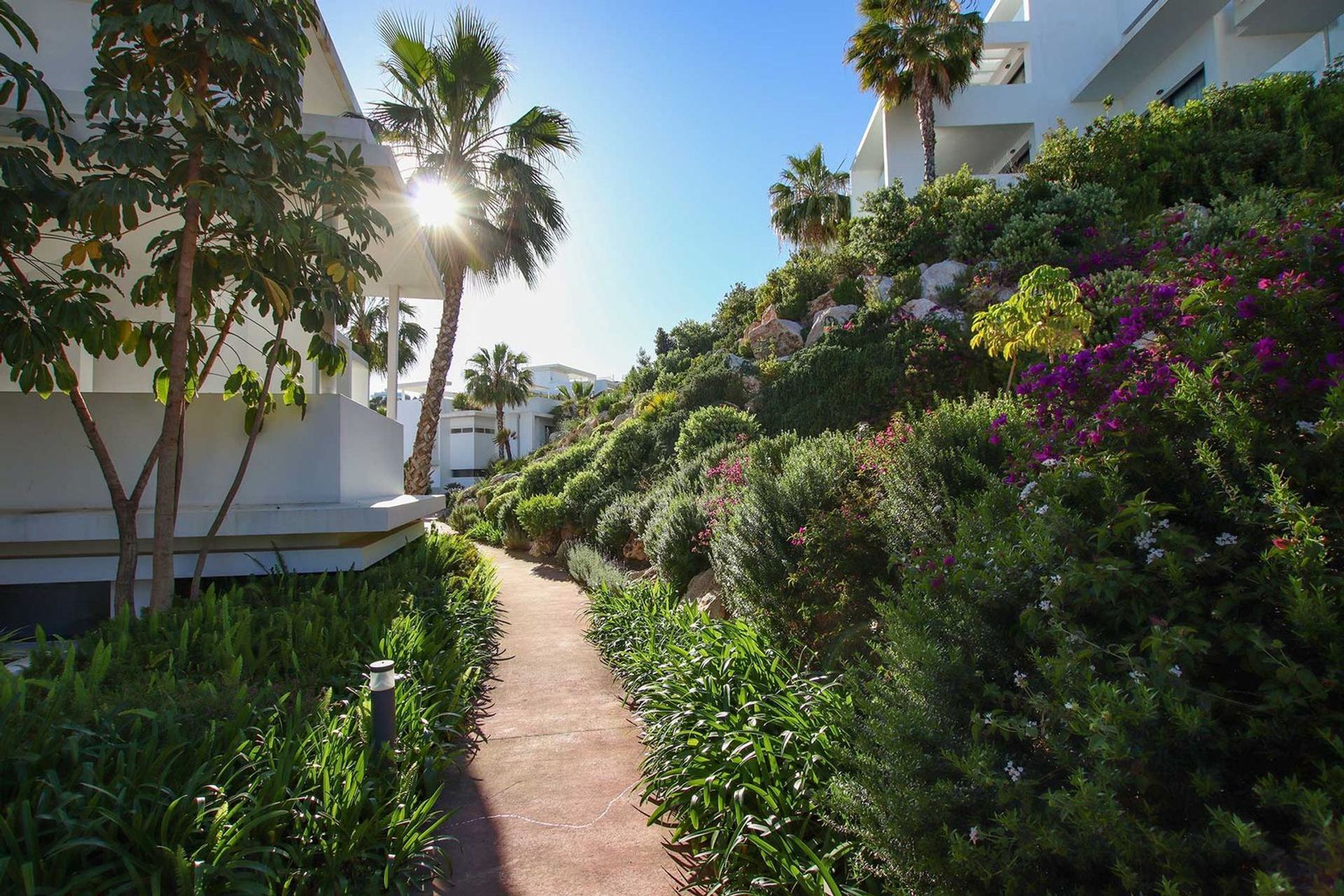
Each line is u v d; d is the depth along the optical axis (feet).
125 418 19.24
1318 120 41.06
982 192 46.24
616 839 10.34
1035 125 62.90
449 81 42.73
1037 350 22.75
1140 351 8.59
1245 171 40.88
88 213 13.60
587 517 39.65
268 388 18.53
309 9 15.72
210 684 10.53
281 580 18.97
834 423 35.42
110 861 7.36
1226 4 48.44
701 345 78.79
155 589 14.98
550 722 15.29
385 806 9.21
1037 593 6.72
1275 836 4.94
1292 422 6.39
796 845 8.48
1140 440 7.32
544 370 190.60
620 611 21.40
